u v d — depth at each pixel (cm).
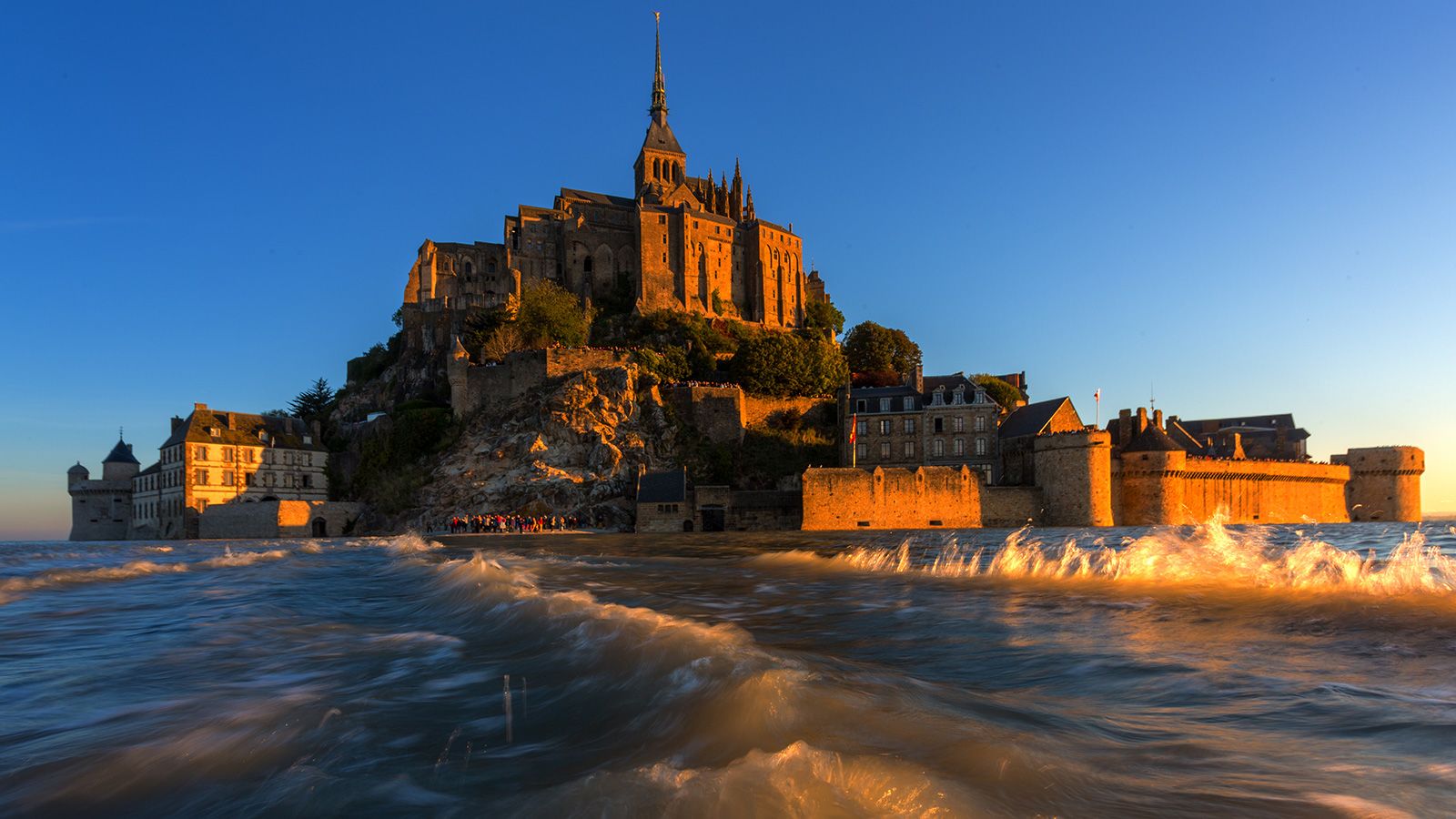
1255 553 2598
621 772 727
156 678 1260
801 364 11494
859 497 8244
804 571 2977
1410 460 9925
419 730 937
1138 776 725
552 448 9925
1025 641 1405
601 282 14388
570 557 3931
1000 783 689
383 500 10188
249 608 2092
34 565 3675
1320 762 766
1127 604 1762
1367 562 2286
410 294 14000
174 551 5359
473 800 703
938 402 9600
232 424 10306
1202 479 8875
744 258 14800
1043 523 8619
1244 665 1166
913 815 612
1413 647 1254
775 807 624
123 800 752
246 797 743
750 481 10338
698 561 3603
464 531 8819
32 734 966
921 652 1338
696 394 10700
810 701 912
